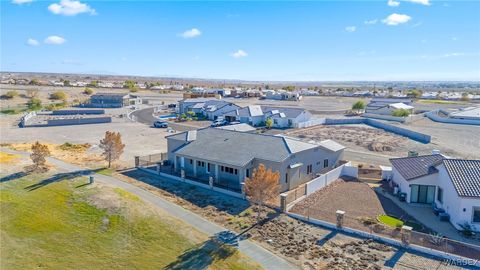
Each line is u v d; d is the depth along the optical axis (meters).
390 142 61.34
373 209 30.50
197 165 39.38
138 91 176.88
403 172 34.06
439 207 30.09
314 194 34.00
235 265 21.31
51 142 57.69
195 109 97.25
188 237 24.70
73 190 32.56
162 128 74.56
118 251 22.70
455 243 23.84
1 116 87.25
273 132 71.56
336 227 26.55
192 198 32.75
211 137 42.25
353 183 37.56
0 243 22.50
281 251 23.28
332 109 116.06
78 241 23.69
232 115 84.38
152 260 21.73
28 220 25.95
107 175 39.06
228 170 36.66
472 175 28.16
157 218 27.31
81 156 47.94
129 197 31.31
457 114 86.06
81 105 113.69
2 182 34.28
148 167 42.38
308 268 21.25
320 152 40.91
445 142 61.31
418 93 167.75
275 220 28.16
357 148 57.25
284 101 144.38
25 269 20.00
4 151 49.22
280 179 34.38
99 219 26.81
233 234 25.58
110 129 72.31
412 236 23.94
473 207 26.23
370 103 104.94
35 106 105.44
